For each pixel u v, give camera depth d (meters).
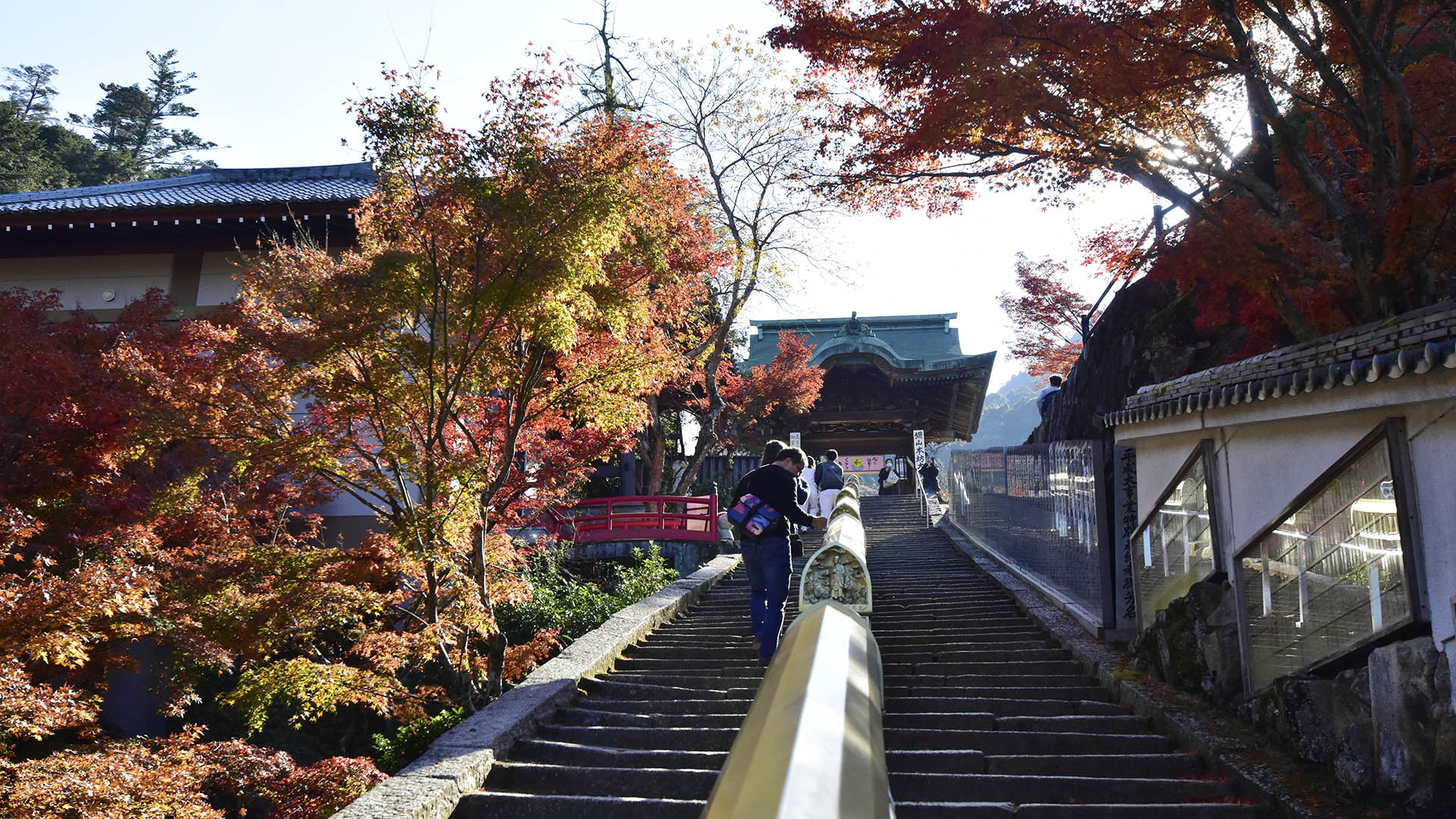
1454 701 3.81
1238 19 6.79
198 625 7.67
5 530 6.88
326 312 7.65
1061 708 6.43
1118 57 6.62
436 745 5.52
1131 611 8.02
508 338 8.38
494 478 8.88
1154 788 4.78
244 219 15.52
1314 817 4.15
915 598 11.69
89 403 8.32
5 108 38.34
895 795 4.88
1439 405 3.97
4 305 10.01
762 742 1.72
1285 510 5.19
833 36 7.34
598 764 5.68
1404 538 4.11
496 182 7.61
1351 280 6.69
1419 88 6.75
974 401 35.12
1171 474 7.08
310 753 11.60
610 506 16.52
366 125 7.53
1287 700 4.86
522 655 8.66
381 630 8.38
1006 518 13.92
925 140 7.27
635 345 9.34
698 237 12.68
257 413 7.99
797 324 39.91
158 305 10.65
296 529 13.44
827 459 16.50
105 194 17.05
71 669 7.62
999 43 6.54
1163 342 11.84
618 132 8.11
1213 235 6.71
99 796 5.56
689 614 11.72
